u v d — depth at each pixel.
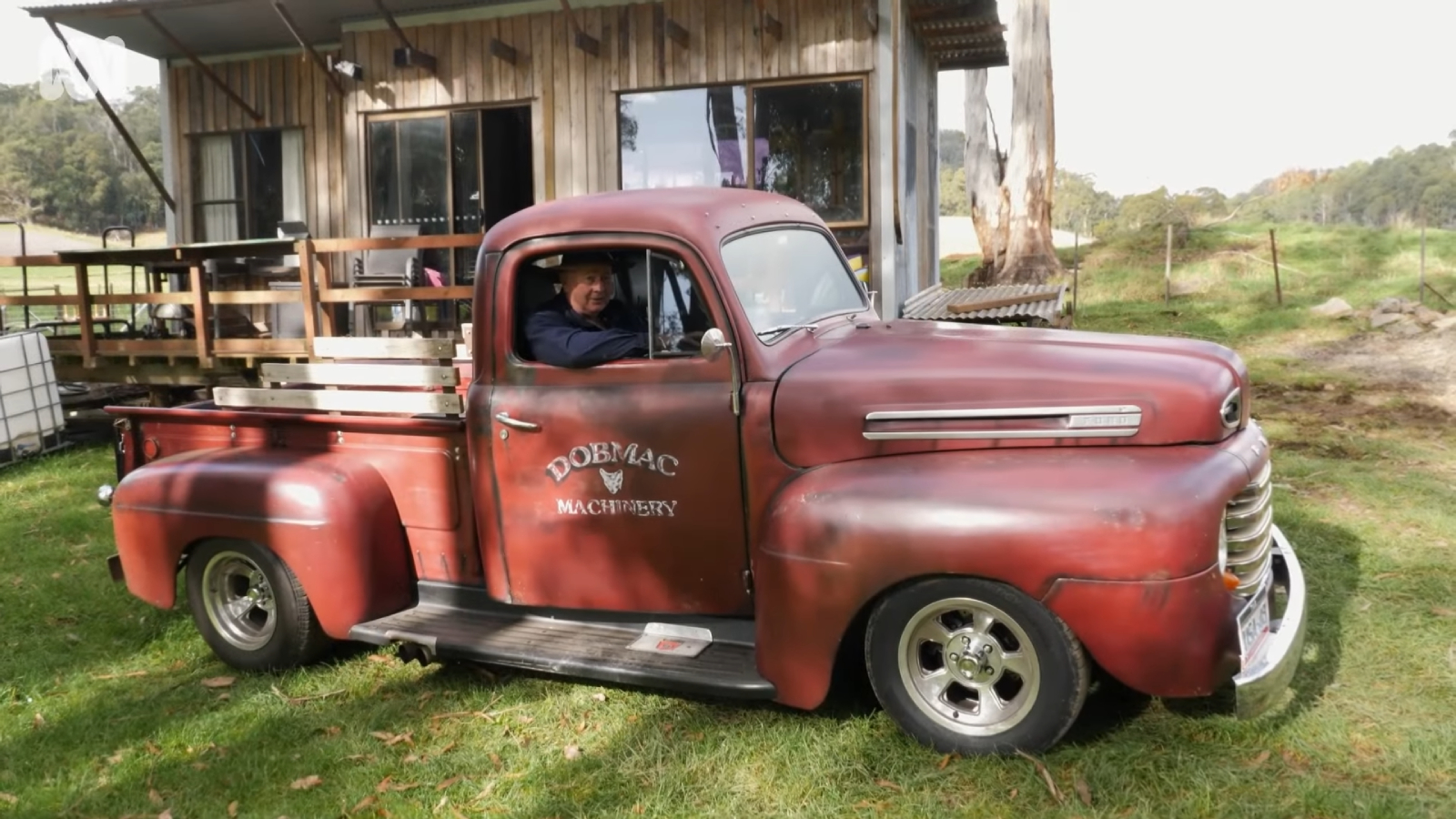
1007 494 3.01
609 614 3.84
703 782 3.21
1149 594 2.86
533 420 3.74
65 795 3.35
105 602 5.22
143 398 11.05
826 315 4.02
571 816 3.07
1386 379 10.23
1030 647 3.05
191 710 3.96
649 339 3.61
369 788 3.30
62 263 8.82
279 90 11.83
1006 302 7.72
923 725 3.24
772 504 3.37
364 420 4.16
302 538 4.03
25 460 8.77
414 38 10.34
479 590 4.11
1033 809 2.94
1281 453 7.19
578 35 9.53
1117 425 3.15
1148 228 22.59
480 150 10.27
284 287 9.14
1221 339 13.42
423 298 8.10
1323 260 18.52
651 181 9.81
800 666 3.28
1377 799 2.85
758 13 9.25
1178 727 3.32
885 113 9.12
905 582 3.15
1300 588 3.46
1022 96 17.84
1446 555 4.91
